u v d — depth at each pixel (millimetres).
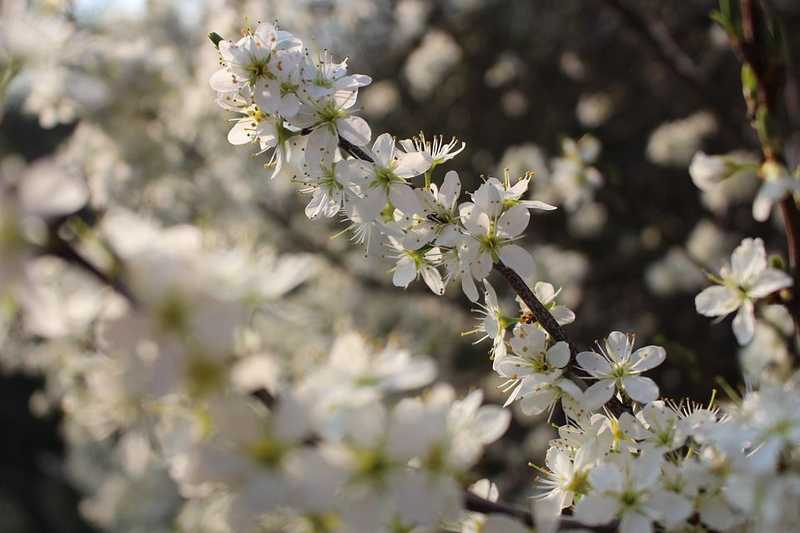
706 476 199
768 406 195
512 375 232
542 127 929
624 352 229
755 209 214
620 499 196
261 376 155
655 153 756
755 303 230
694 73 503
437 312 797
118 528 916
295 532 164
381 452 159
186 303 152
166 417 163
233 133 242
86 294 153
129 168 538
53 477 1725
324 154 237
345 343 166
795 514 189
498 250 233
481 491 190
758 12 208
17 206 151
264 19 650
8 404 1774
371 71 899
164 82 531
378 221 241
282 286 158
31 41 268
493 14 913
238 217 635
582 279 825
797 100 364
